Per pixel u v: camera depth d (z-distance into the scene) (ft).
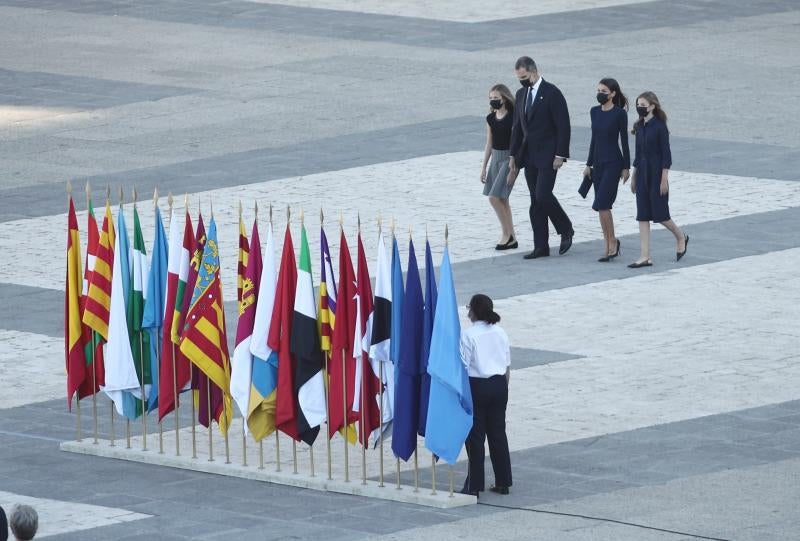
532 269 172.96
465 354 108.68
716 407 127.75
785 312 153.89
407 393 110.83
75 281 124.36
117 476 118.32
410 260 110.52
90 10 366.02
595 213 197.47
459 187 210.38
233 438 128.36
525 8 359.46
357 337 112.47
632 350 143.64
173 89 283.38
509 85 278.05
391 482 115.14
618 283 166.30
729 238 181.78
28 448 125.29
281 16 354.33
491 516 106.73
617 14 349.61
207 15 356.79
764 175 211.00
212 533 104.42
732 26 333.62
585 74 284.00
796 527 101.96
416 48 314.76
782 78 279.49
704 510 105.60
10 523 81.15
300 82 285.84
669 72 285.43
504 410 110.83
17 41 331.36
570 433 122.72
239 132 247.91
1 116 264.72
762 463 114.93
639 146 170.40
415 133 243.81
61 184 218.38
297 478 115.65
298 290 114.62
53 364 147.33
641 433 122.21
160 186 214.69
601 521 104.37
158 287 122.01
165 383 120.98
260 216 196.85
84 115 264.11
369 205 201.16
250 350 116.47
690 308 156.25
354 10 360.69
